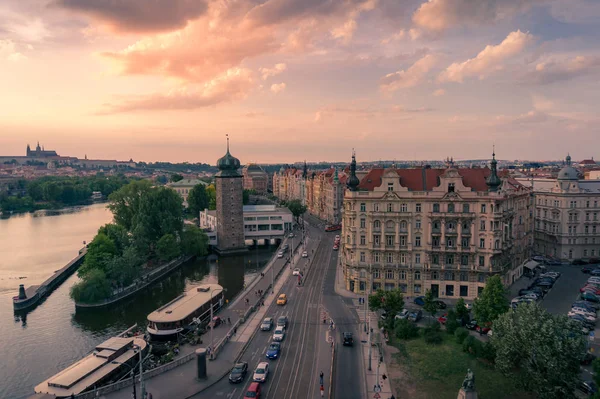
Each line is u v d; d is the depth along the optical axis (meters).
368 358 82.44
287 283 139.62
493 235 112.31
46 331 111.62
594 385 67.12
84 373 77.19
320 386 71.75
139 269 157.50
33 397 70.81
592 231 150.12
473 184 118.19
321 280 141.75
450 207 115.75
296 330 98.06
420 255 118.69
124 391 71.44
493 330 73.81
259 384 71.00
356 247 123.56
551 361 61.28
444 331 93.50
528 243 143.75
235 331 97.88
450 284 117.06
